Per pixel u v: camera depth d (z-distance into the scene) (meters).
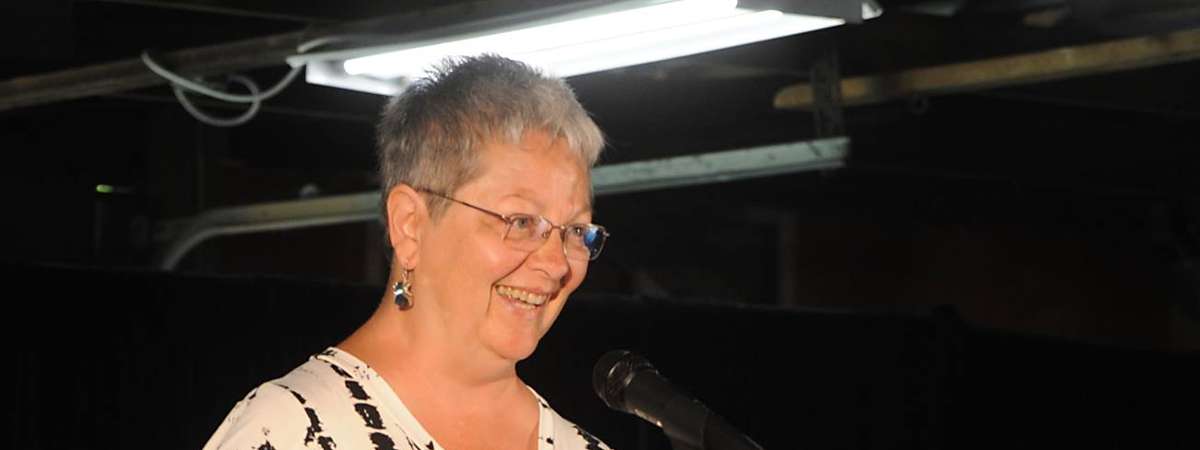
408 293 5.07
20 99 9.37
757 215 16.31
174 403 10.02
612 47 7.72
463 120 4.93
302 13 9.34
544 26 7.52
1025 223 15.23
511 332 4.95
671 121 11.80
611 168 10.70
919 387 12.41
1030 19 10.29
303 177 14.35
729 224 16.14
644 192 14.09
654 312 11.45
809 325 12.09
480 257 4.89
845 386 12.16
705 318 11.66
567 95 5.03
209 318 10.16
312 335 10.39
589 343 11.16
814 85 10.25
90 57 10.06
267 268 14.41
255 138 12.98
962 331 12.62
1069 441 13.15
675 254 15.79
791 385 11.95
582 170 5.01
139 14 10.02
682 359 11.52
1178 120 12.64
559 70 7.98
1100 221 15.20
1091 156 12.63
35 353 9.69
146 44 10.10
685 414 5.06
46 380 9.71
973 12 10.33
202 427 10.08
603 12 7.28
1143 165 12.87
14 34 9.33
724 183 14.27
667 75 10.63
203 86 8.91
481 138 4.91
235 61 8.71
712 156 10.39
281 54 8.52
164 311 10.05
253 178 14.12
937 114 12.08
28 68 10.39
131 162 12.12
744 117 11.73
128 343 9.95
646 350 11.38
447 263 4.95
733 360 11.73
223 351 10.17
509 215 4.88
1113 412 13.44
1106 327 17.69
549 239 4.92
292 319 10.34
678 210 15.33
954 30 10.38
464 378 5.07
